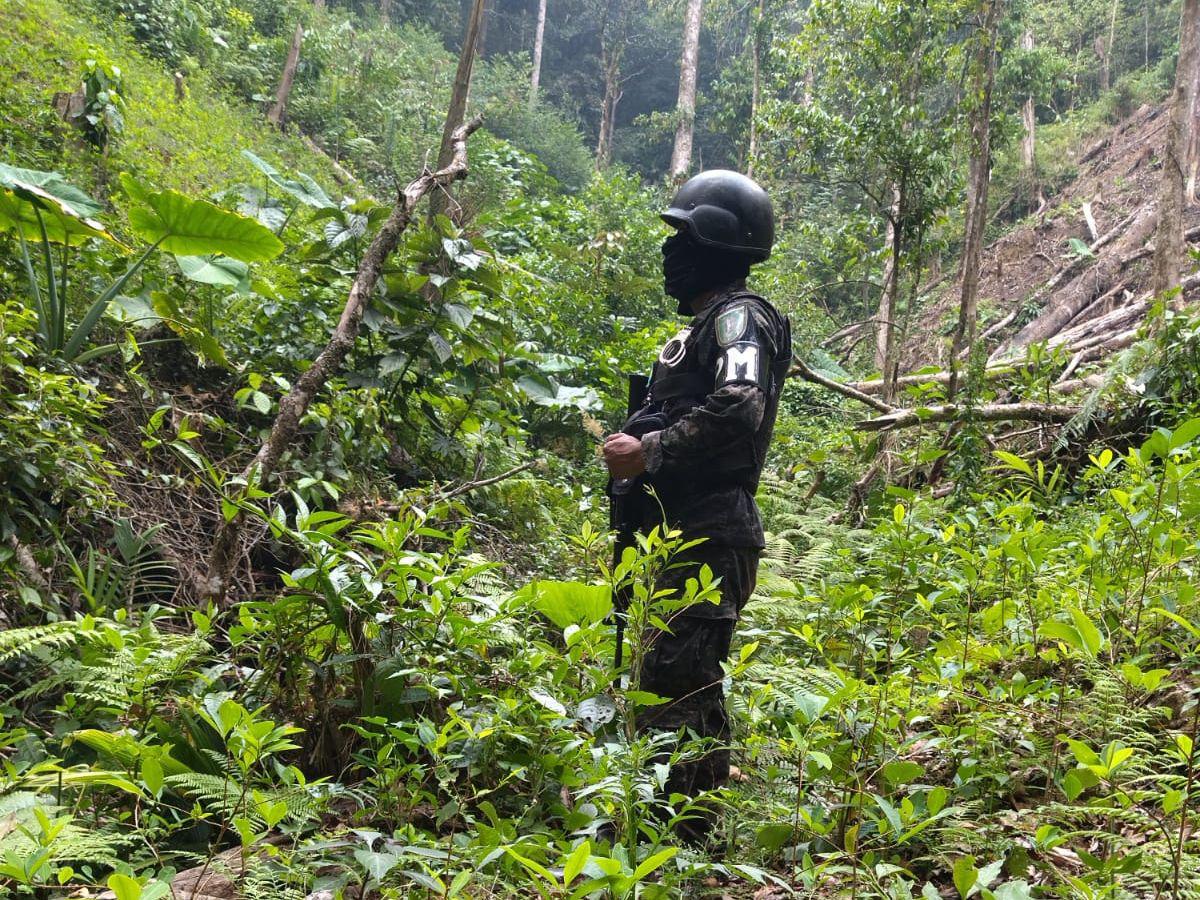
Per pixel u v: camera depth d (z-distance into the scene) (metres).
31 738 2.38
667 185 22.67
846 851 1.95
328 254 5.31
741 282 2.80
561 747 2.29
